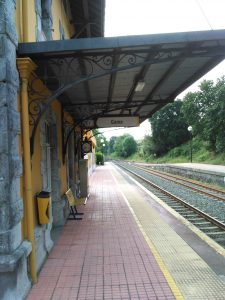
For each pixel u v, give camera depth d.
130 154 118.25
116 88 9.86
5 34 4.91
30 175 5.69
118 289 5.53
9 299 4.77
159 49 6.04
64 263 6.75
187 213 13.02
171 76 8.59
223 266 6.54
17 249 5.10
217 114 43.03
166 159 66.19
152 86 9.78
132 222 10.47
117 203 14.31
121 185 22.62
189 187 21.83
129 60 6.49
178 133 70.38
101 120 15.08
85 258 7.04
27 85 5.79
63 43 5.58
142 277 5.99
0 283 4.77
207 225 11.11
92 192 18.45
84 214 11.87
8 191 4.85
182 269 6.35
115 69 5.91
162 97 11.64
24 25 6.14
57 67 6.80
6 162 4.84
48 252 7.27
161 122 71.81
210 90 51.00
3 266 4.71
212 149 48.47
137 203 14.29
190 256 7.08
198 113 51.81
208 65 7.45
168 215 11.57
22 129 5.63
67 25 13.91
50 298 5.24
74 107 12.08
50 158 9.66
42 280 5.92
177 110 70.69
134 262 6.75
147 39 5.58
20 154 5.54
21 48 5.58
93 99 11.21
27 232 5.69
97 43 5.58
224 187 22.31
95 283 5.77
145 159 83.88
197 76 8.39
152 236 8.73
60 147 10.59
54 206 9.90
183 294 5.31
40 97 7.10
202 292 5.38
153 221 10.59
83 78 5.90
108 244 8.04
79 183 16.03
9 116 4.90
